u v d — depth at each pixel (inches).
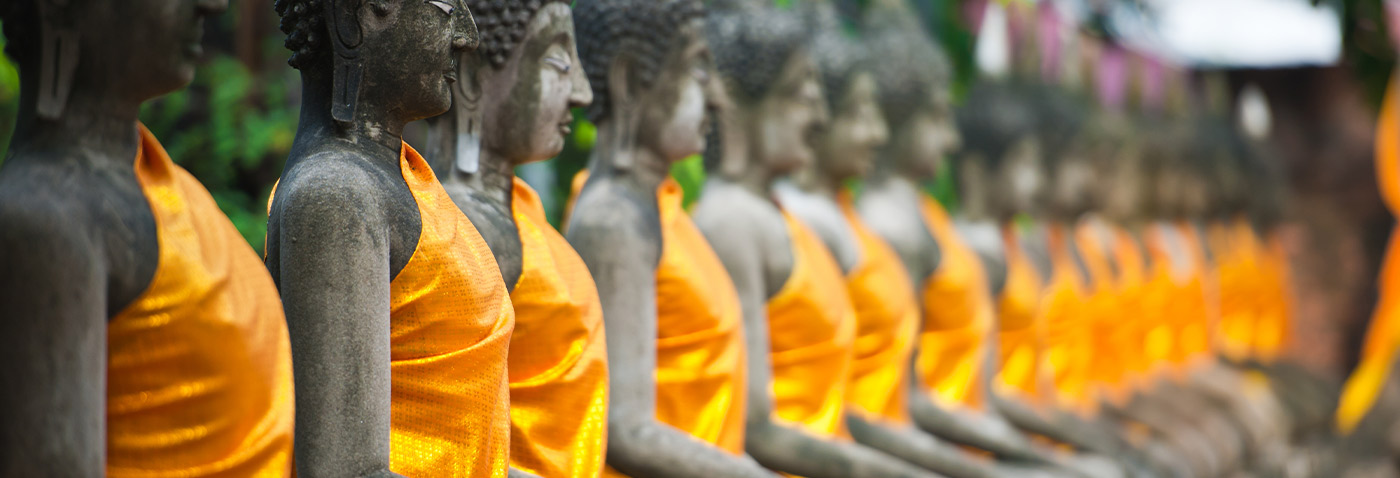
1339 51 421.1
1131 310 429.4
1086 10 445.7
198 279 113.0
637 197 188.9
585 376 160.6
